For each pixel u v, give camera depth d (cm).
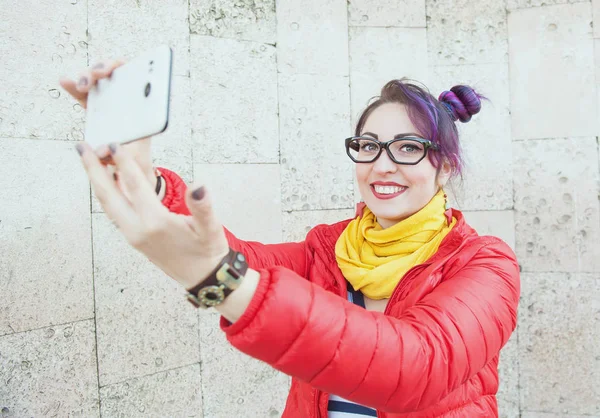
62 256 176
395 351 72
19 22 166
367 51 251
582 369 251
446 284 92
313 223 242
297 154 239
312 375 71
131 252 194
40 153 170
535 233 254
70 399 178
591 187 247
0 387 162
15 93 165
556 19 249
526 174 255
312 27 241
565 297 252
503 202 257
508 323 91
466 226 116
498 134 256
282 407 238
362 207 135
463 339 80
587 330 250
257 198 228
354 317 71
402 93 121
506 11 256
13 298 165
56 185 174
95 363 185
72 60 178
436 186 127
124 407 192
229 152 221
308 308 68
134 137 61
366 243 127
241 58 224
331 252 132
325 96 244
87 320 183
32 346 169
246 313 66
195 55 212
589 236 248
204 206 58
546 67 251
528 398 257
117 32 190
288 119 237
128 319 193
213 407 218
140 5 196
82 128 180
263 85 230
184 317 209
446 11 259
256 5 228
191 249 62
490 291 91
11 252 164
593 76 246
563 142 250
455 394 102
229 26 221
